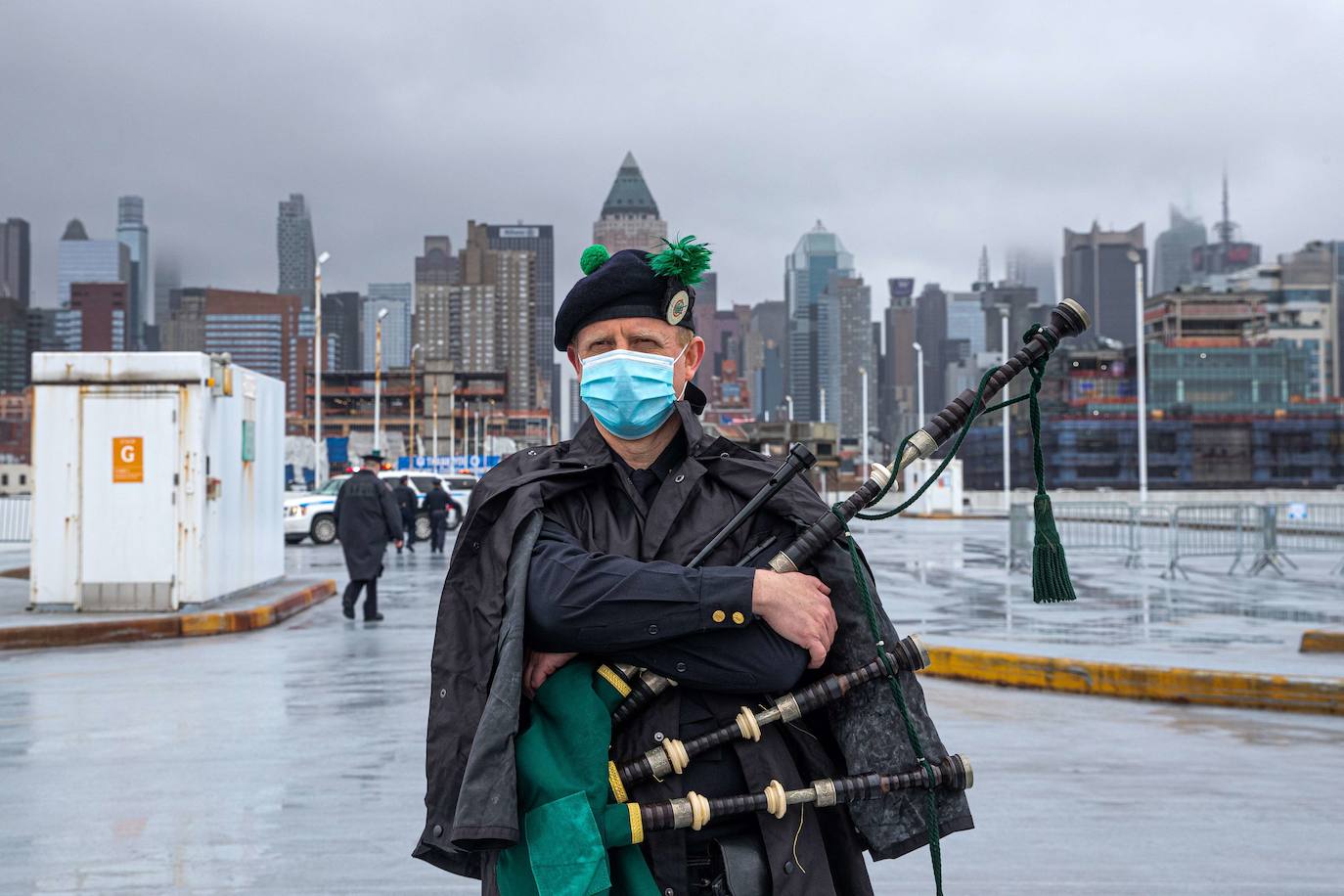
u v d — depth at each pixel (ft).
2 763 23.17
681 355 7.66
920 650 7.02
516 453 7.75
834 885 7.16
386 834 18.40
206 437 47.09
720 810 6.60
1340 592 58.29
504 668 6.57
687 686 6.84
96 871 16.65
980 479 511.40
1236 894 15.71
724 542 7.19
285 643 41.32
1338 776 22.44
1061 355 505.66
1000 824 19.12
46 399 46.03
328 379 620.49
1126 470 469.16
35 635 40.73
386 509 48.21
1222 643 38.29
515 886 6.55
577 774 6.58
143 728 26.61
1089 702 30.71
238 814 19.54
